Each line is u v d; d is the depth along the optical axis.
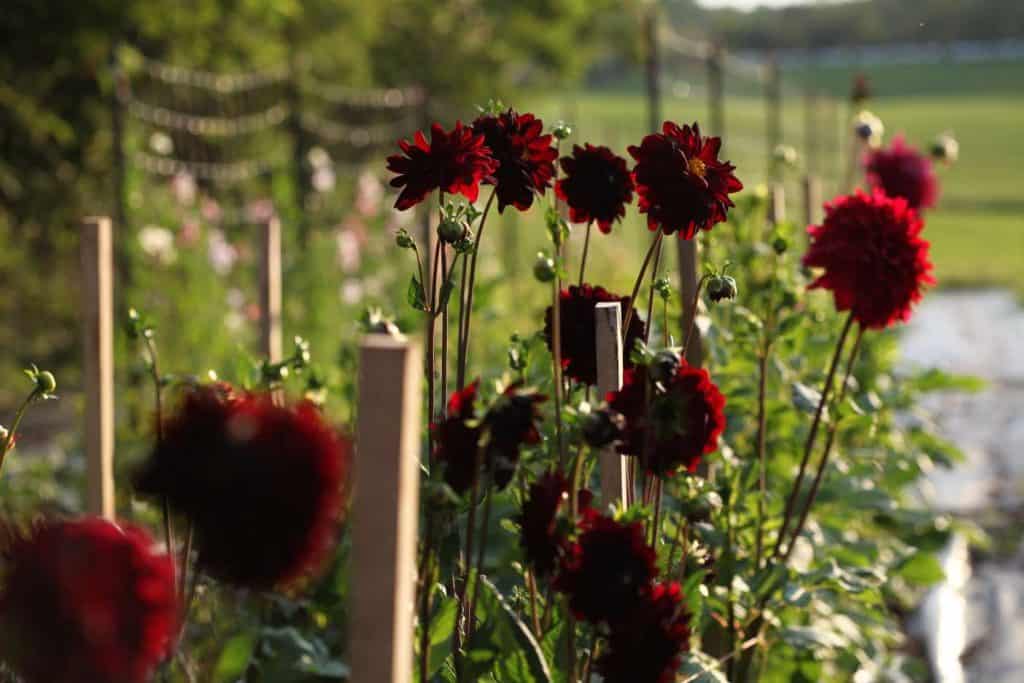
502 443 1.62
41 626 1.03
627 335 2.24
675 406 1.84
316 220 9.20
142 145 10.05
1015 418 8.91
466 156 1.97
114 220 7.51
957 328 13.23
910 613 5.12
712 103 12.94
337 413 3.45
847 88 59.59
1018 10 77.44
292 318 7.23
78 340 9.23
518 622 1.87
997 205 27.45
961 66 74.00
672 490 2.78
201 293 7.12
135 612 1.04
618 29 19.52
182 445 1.13
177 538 2.15
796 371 3.62
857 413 2.66
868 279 2.36
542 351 2.79
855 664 3.54
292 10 13.25
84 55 11.25
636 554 1.65
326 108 14.95
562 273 1.96
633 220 13.84
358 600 1.27
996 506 6.73
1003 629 5.05
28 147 11.09
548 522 1.67
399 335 2.29
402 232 2.05
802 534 3.05
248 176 11.48
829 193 12.73
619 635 1.65
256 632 2.42
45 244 10.77
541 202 2.17
